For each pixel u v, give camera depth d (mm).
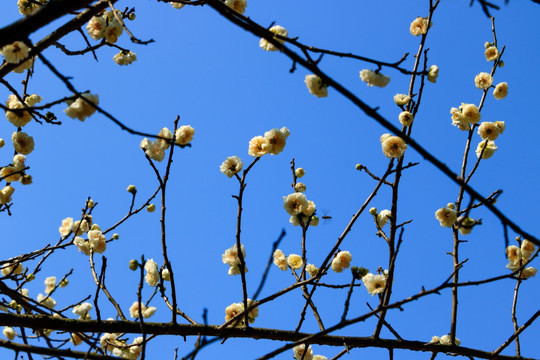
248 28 2828
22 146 4133
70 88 2592
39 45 4234
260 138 3918
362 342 4027
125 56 5125
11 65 3834
